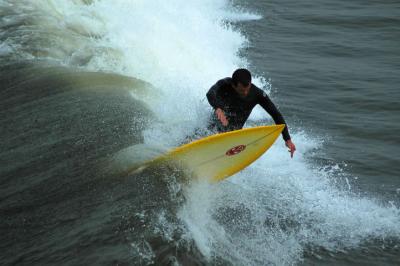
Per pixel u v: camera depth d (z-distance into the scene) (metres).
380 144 21.75
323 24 38.22
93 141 17.20
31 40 24.97
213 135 14.81
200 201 15.02
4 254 12.22
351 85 27.83
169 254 12.27
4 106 19.80
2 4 28.30
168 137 17.52
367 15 39.91
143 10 32.22
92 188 14.67
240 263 13.15
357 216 16.36
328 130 22.91
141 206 13.84
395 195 17.84
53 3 29.38
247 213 15.51
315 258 14.16
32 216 13.57
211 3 40.78
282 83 27.80
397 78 28.89
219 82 14.97
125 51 26.41
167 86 24.20
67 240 12.59
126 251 12.19
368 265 14.12
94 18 28.97
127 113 19.36
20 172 15.59
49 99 20.19
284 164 19.56
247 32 35.62
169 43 29.02
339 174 19.12
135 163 15.74
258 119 23.86
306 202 16.89
